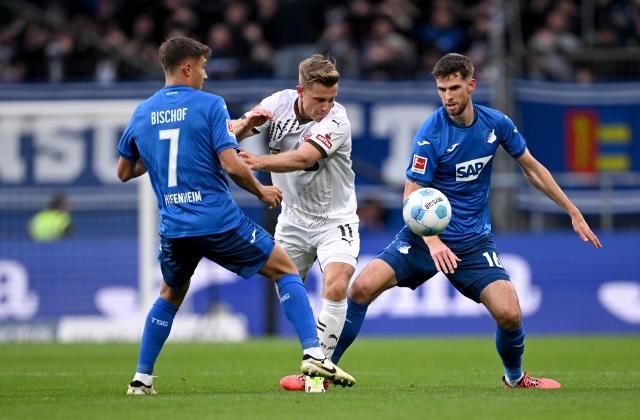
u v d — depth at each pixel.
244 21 72.06
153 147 24.44
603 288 58.97
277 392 25.75
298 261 28.34
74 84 63.88
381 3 72.44
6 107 54.72
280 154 25.45
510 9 66.62
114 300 58.00
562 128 61.38
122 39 73.50
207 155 24.09
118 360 40.62
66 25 70.69
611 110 61.38
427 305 58.41
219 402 22.61
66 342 53.94
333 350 26.80
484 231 27.06
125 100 63.69
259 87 61.44
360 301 26.98
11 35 72.25
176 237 24.23
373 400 22.91
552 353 43.06
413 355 42.91
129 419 19.77
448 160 26.66
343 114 26.42
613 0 69.31
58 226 60.84
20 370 35.47
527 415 20.05
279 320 58.50
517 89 60.75
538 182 27.22
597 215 60.78
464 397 23.53
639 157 61.25
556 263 59.12
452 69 25.52
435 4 71.94
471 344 50.00
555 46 65.88
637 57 63.94
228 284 58.47
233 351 45.69
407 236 27.25
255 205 60.22
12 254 58.41
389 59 66.75
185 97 24.33
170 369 36.06
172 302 25.47
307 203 27.56
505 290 26.06
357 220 27.94
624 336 56.47
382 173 62.44
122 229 62.47
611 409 20.97
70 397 24.56
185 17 73.50
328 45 70.88
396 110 62.44
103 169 62.69
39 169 62.69
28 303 58.06
